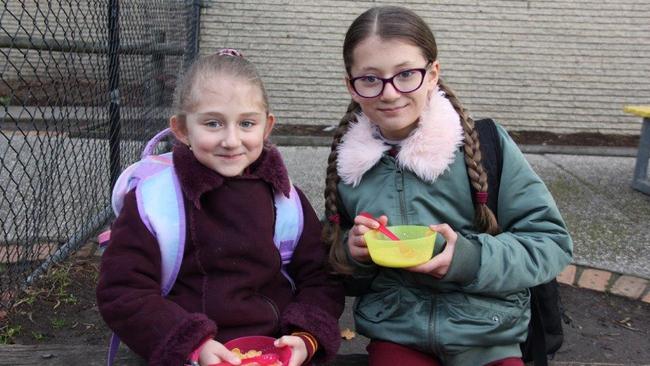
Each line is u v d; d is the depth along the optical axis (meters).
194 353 1.54
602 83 7.57
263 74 7.52
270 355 1.57
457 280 1.74
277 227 1.80
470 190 1.88
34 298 3.08
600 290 3.46
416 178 1.89
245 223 1.71
